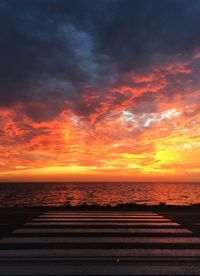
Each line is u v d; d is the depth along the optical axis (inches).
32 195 3853.3
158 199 2805.1
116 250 308.7
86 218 493.0
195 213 559.2
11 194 4178.2
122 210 619.2
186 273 248.5
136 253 299.6
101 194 4136.3
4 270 253.4
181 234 376.2
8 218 490.9
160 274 245.9
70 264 268.4
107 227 415.8
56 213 557.9
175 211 601.0
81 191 5477.4
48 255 292.5
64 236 362.9
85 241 341.7
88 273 246.8
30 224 436.8
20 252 301.6
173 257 288.2
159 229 404.5
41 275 242.4
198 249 313.7
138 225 431.5
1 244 329.1
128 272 249.6
